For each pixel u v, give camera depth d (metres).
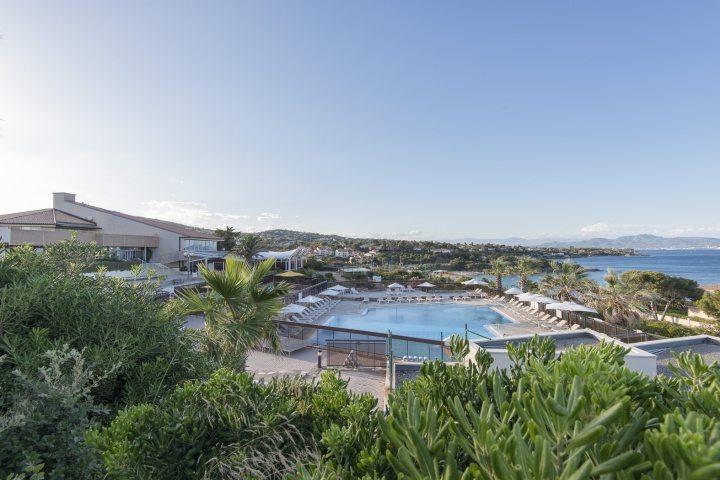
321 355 13.75
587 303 27.48
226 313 8.76
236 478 2.00
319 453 2.02
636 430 1.13
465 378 2.31
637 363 5.92
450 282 44.72
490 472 1.09
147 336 4.58
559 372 1.48
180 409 2.47
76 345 3.85
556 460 1.06
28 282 3.64
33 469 1.81
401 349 15.66
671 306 34.50
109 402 3.75
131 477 1.90
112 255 30.89
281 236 176.75
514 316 27.23
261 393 2.63
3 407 2.54
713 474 0.73
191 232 43.34
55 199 36.84
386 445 1.73
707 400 1.32
